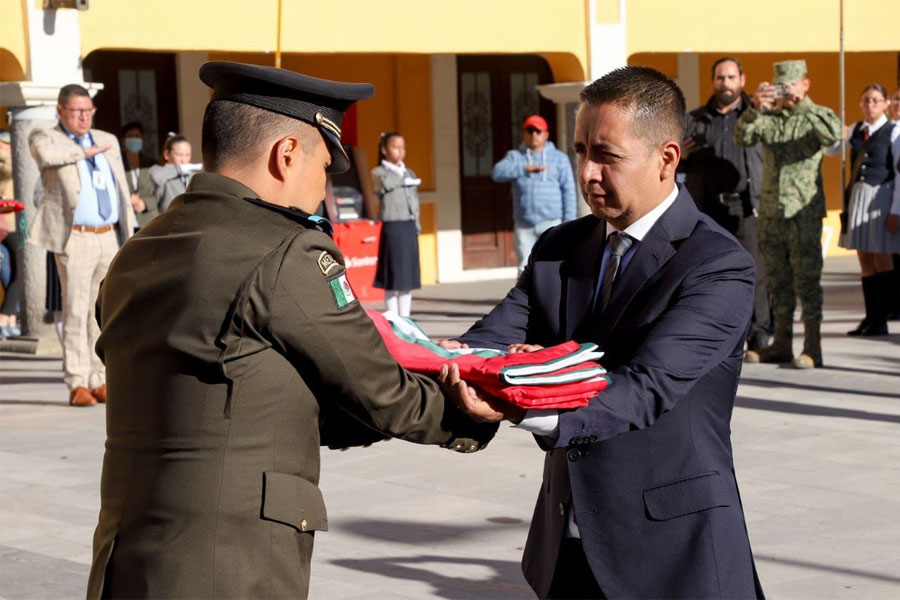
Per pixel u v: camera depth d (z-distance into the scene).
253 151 2.51
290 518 2.40
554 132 17.88
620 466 2.73
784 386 9.00
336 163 2.63
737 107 10.07
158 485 2.40
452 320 13.04
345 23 12.27
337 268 2.46
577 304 2.95
